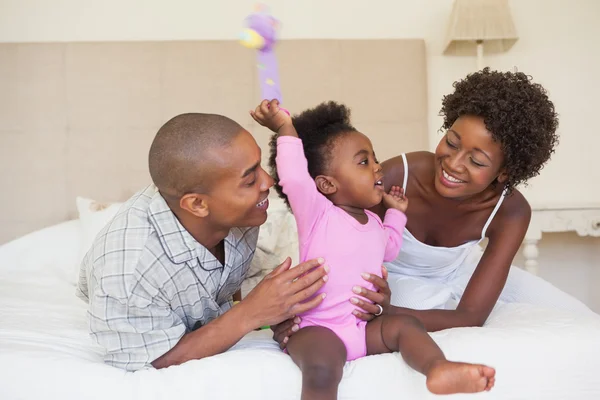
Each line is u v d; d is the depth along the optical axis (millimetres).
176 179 1240
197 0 2889
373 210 1570
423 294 1627
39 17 2859
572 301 1841
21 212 2818
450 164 1427
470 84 1490
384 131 2893
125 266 1264
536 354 1229
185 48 2834
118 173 2840
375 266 1340
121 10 2875
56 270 2379
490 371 1039
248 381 1172
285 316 1251
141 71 2824
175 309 1365
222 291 1470
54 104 2812
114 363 1282
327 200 1335
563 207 2738
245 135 1270
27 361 1208
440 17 2953
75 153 2824
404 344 1191
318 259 1261
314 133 1373
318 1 2926
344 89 2879
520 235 1588
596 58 3010
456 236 1661
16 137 2809
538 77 3008
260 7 1289
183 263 1314
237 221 1296
